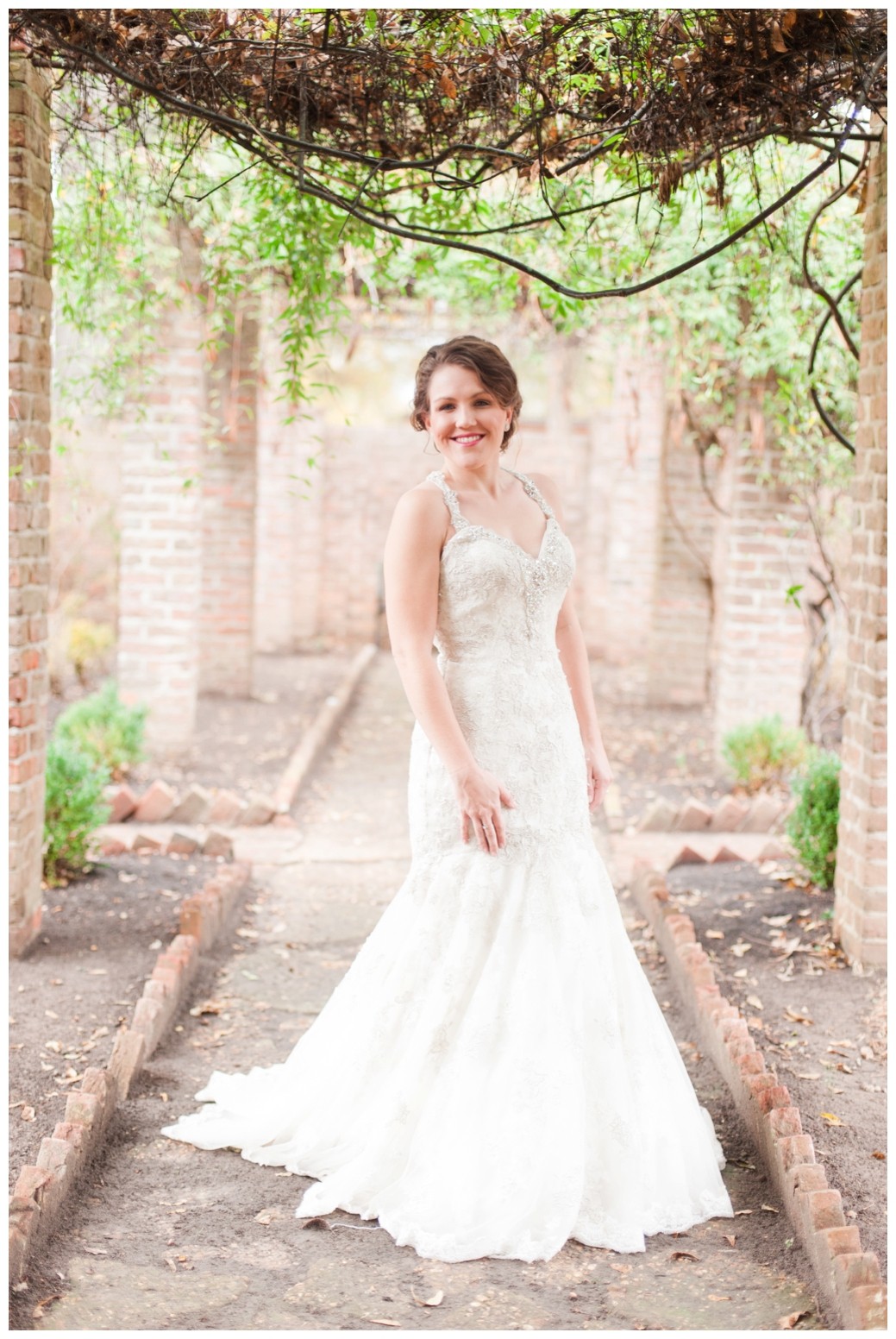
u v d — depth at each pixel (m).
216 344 5.61
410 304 9.60
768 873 5.82
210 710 10.30
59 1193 2.83
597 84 3.60
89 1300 2.52
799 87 3.56
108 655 12.09
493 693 3.11
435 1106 2.95
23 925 4.48
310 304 5.08
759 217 3.60
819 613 8.23
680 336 7.36
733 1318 2.49
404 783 8.16
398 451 15.69
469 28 3.38
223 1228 2.84
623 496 13.72
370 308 7.91
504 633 3.13
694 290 6.49
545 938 3.03
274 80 3.63
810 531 8.09
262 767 8.32
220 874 5.45
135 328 6.61
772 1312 2.52
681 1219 2.88
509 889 3.06
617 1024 3.02
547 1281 2.64
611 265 5.69
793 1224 2.82
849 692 4.65
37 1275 2.58
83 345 5.86
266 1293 2.57
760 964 4.57
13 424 4.21
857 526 4.56
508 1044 2.94
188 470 7.16
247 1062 3.81
